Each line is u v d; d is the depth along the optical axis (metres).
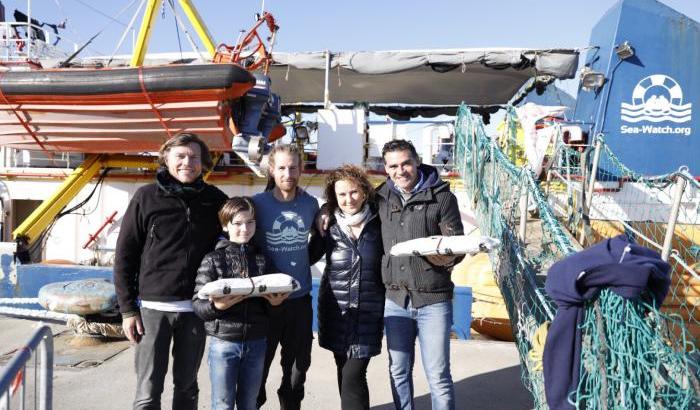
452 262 3.09
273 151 3.31
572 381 2.40
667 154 9.91
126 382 4.59
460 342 5.82
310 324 3.46
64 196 8.59
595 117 10.16
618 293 2.17
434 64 10.57
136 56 8.71
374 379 4.74
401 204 3.31
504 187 5.89
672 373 2.14
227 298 2.79
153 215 3.01
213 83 7.06
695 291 7.32
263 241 3.29
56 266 7.62
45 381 2.50
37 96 7.46
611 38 10.18
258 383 3.10
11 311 5.80
